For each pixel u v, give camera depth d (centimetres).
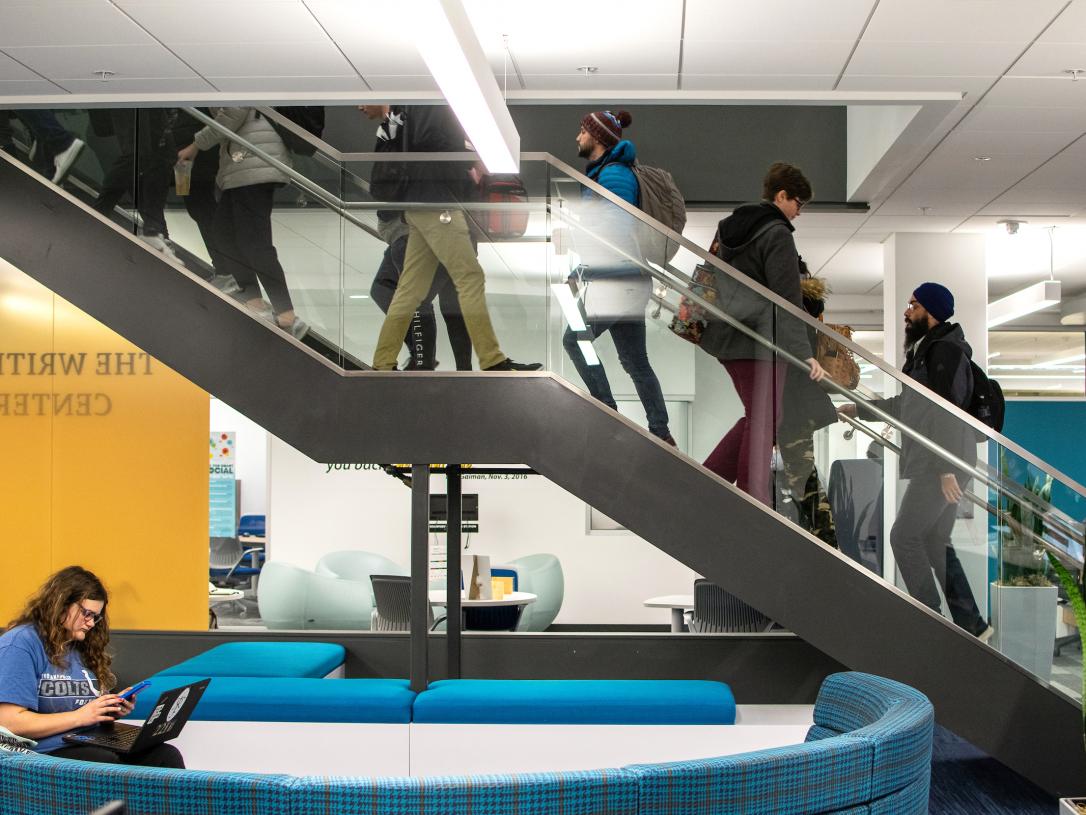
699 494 551
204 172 582
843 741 350
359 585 841
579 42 623
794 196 624
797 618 546
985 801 569
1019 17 584
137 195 585
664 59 652
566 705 558
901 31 605
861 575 546
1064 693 545
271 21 597
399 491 1152
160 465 761
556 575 1026
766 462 550
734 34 611
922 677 544
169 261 581
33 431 764
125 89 706
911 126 760
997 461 549
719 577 548
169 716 445
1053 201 964
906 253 1091
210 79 691
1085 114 739
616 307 558
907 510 550
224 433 1440
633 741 557
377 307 571
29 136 592
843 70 666
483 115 448
